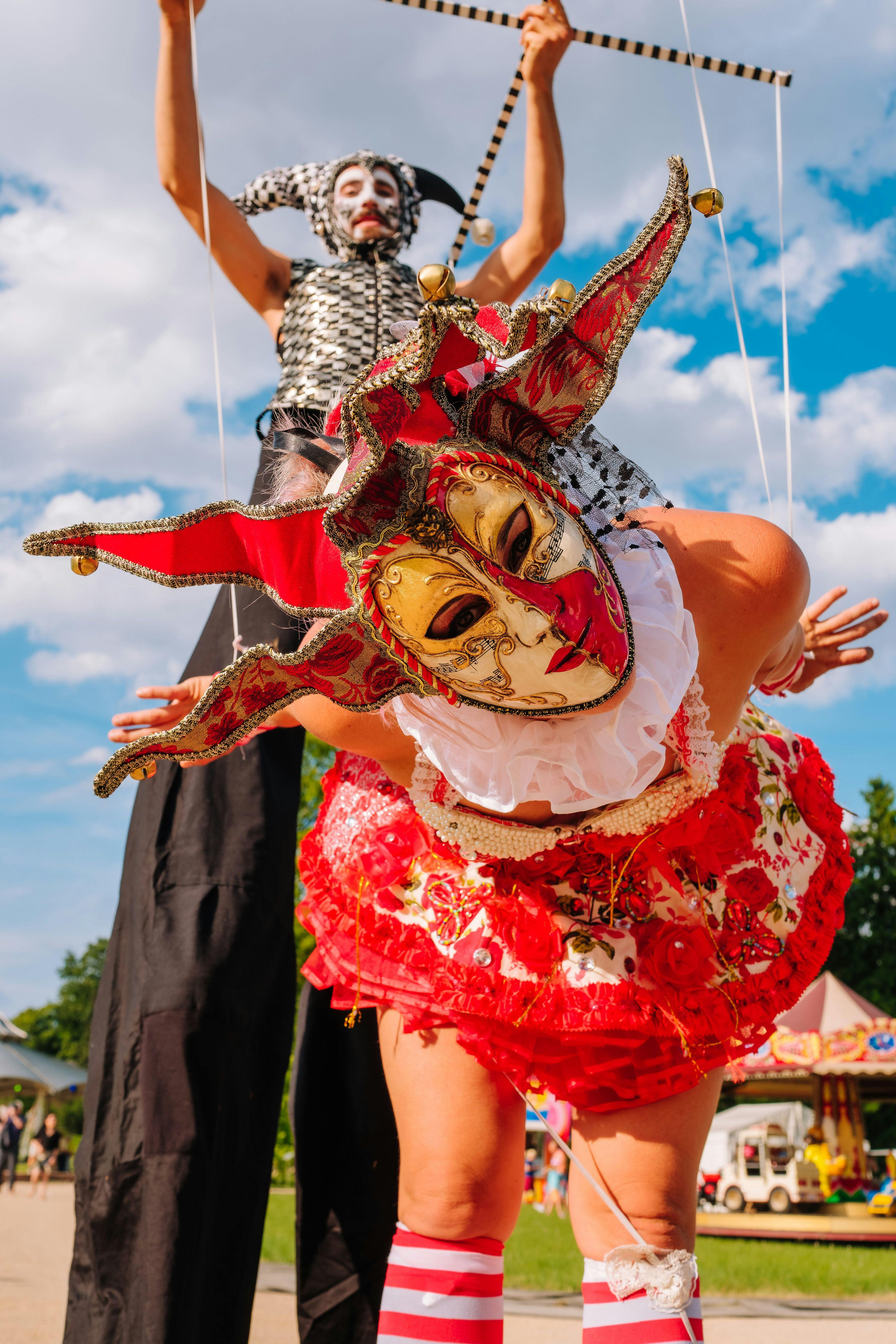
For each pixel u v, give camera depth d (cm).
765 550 147
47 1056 4025
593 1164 148
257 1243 205
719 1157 1443
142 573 127
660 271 111
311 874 171
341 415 129
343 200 271
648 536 135
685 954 147
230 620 222
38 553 126
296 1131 239
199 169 254
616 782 128
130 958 219
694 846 152
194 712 127
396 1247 148
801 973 160
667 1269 139
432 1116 149
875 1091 1362
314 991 242
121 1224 198
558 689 118
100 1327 193
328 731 149
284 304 269
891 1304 477
